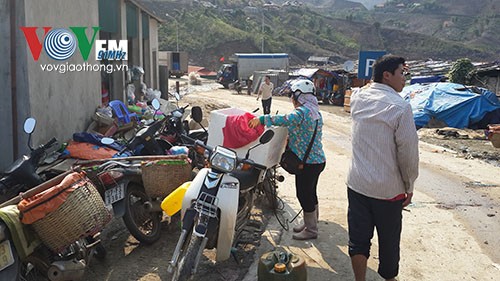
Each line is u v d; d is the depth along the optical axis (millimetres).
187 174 5301
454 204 7059
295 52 115688
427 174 8953
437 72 36438
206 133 6816
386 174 3770
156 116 7992
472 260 5148
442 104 16656
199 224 4082
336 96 26359
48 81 7566
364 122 3828
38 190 4062
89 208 4078
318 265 4926
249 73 40094
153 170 5137
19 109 6836
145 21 18391
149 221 5523
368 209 3928
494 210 6820
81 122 9227
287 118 4984
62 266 3953
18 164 4617
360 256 3973
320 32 146250
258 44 104000
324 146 11852
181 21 107000
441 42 168500
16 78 6789
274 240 5512
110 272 4676
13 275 3719
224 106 20938
